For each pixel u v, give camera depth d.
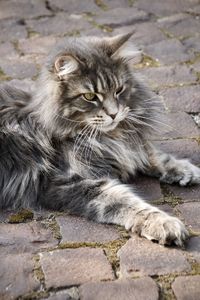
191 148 4.73
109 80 4.10
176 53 6.00
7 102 4.43
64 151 4.25
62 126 4.18
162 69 5.74
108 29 6.45
